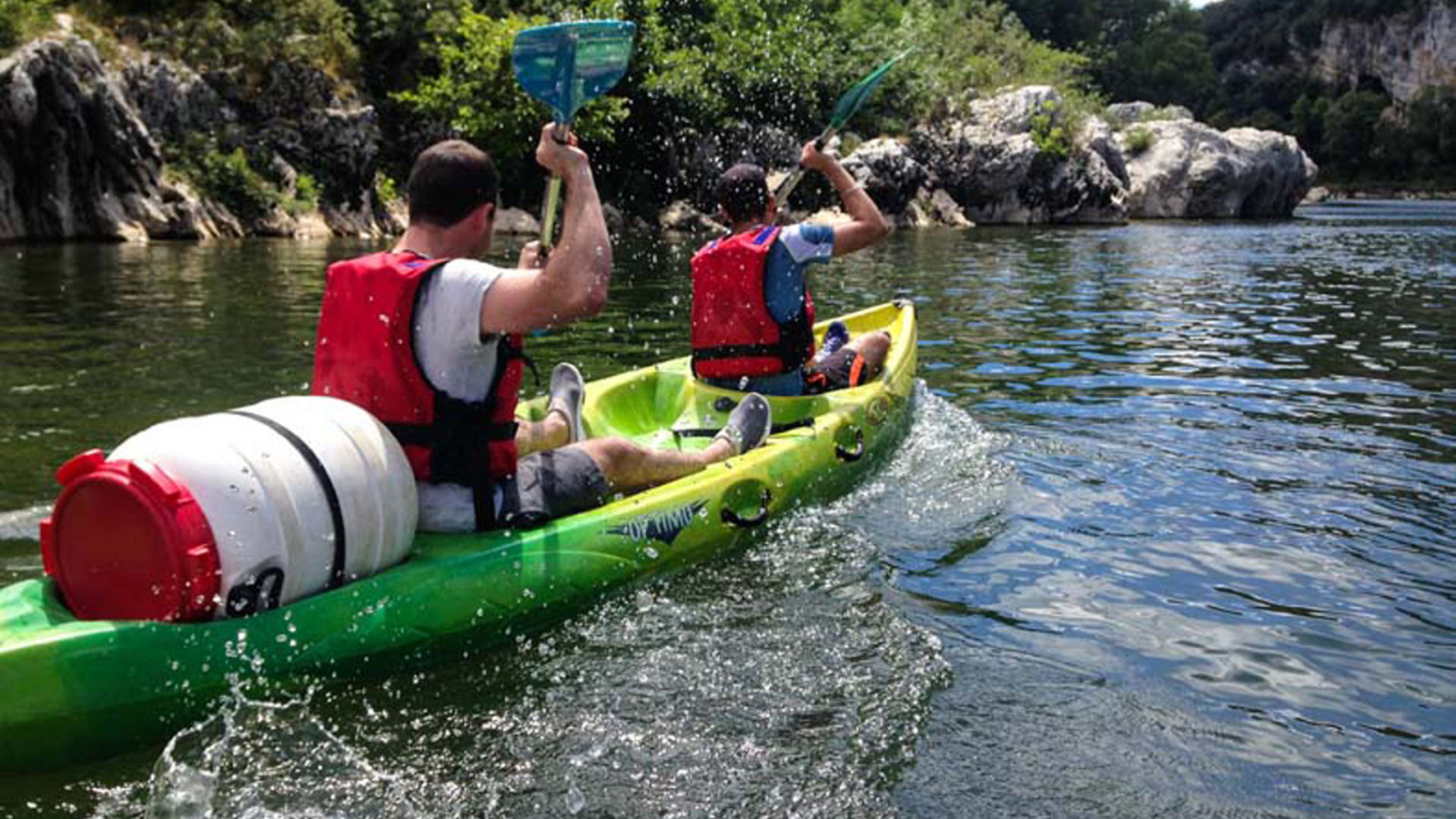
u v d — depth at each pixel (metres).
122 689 2.21
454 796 2.10
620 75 2.81
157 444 2.28
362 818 2.02
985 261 13.59
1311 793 2.22
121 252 11.91
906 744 2.32
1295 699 2.60
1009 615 3.03
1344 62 79.62
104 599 2.31
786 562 3.38
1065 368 6.54
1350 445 4.81
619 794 2.12
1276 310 9.22
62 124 12.93
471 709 2.43
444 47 17.62
